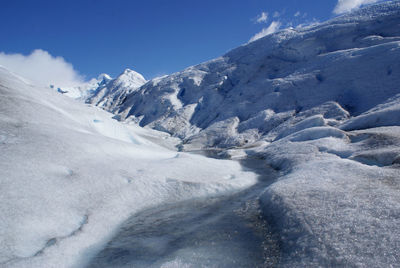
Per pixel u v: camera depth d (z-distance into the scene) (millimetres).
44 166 11477
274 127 43688
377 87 38188
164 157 20688
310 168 14453
